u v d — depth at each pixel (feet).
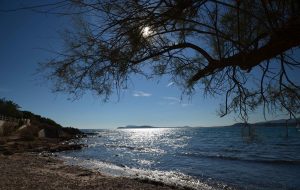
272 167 77.25
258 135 11.65
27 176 44.98
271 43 8.02
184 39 9.55
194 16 8.51
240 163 85.81
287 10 7.84
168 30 8.39
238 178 60.90
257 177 62.08
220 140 218.18
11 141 133.90
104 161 88.33
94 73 8.33
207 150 134.31
